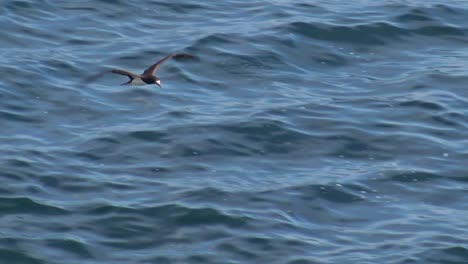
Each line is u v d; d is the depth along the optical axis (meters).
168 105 93.62
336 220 79.19
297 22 106.56
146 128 90.00
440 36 105.94
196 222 78.06
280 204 80.31
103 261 74.38
